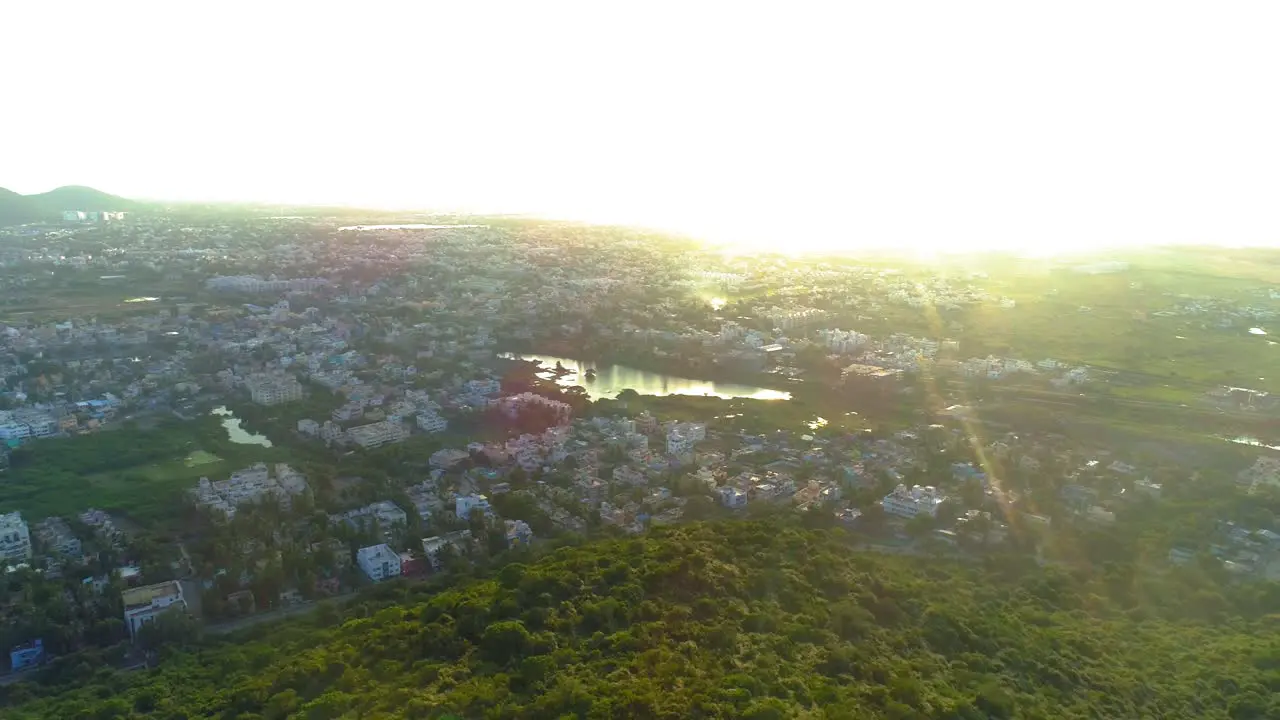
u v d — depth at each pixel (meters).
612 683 149.12
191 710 166.12
